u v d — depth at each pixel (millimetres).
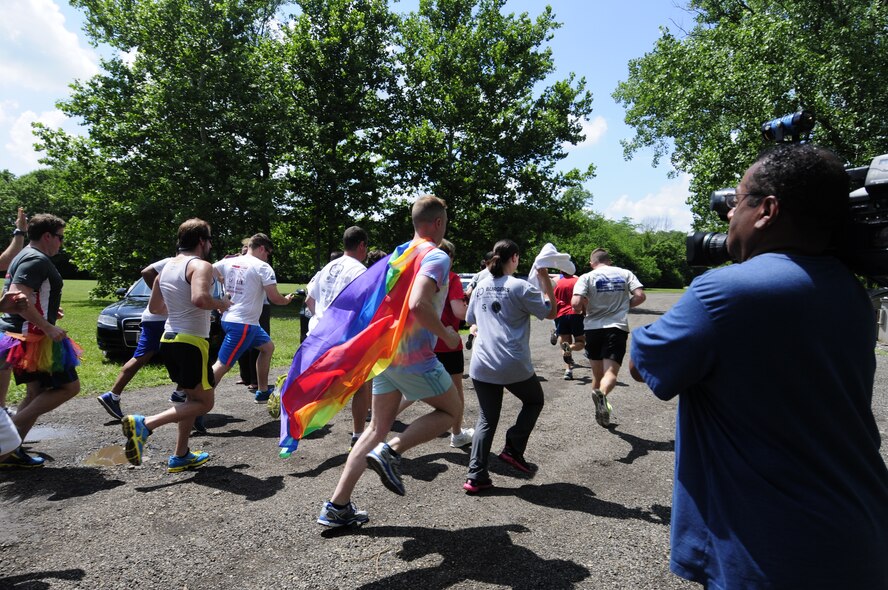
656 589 2617
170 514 3395
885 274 1349
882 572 1169
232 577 2686
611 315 5160
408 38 27094
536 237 27438
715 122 19000
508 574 2727
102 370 8148
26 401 4496
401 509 3502
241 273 5746
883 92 15758
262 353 6293
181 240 4164
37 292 4215
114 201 22359
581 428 5500
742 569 1194
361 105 26062
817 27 17656
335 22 24641
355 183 26328
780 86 16422
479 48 25891
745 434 1244
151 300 4719
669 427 5559
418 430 3023
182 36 21953
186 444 4156
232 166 22469
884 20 16188
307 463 4375
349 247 5020
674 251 74062
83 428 5262
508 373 3789
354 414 4715
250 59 22969
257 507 3510
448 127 26219
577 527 3273
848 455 1228
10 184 59781
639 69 26719
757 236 1389
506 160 26250
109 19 22484
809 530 1144
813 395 1198
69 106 22203
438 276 2916
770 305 1204
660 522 3365
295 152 23859
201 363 4031
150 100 21297
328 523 3086
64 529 3184
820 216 1304
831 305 1223
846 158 16875
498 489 3879
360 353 3068
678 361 1307
